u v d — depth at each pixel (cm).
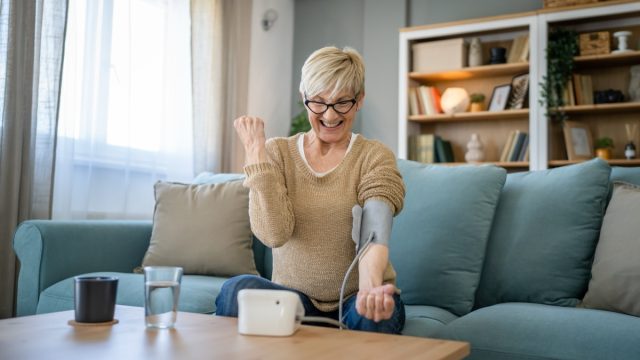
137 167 357
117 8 342
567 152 397
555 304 174
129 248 237
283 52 513
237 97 425
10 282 268
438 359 88
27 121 277
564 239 177
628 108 393
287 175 155
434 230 190
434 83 464
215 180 264
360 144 157
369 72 488
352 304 139
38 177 288
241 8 431
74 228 218
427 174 204
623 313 154
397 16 480
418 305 186
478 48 430
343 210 147
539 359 134
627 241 159
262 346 93
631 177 184
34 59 282
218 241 230
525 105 421
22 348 90
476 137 439
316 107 150
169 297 107
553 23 409
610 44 402
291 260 149
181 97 389
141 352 88
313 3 523
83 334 101
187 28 391
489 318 149
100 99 329
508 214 191
